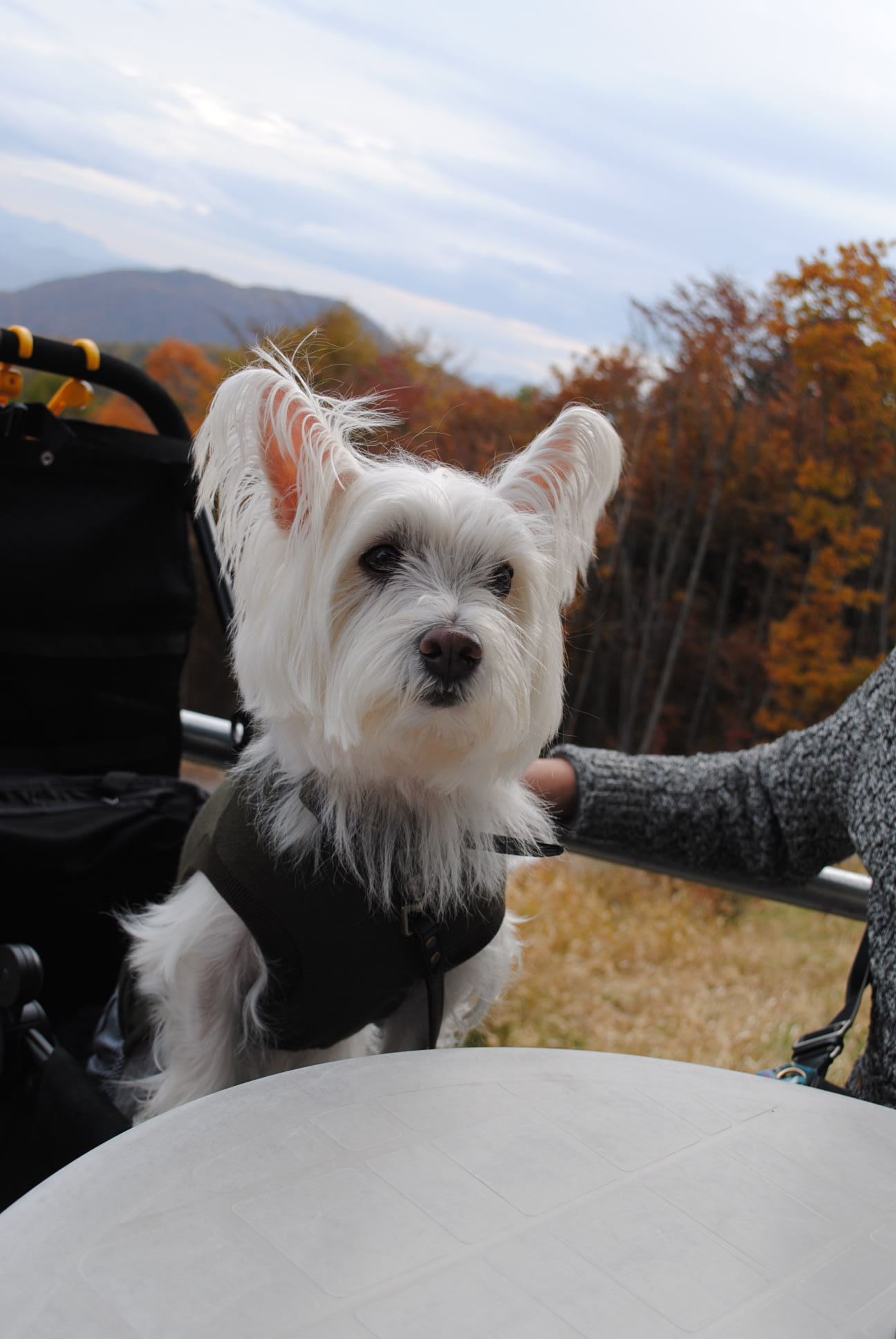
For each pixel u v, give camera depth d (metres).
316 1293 0.85
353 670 1.58
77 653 2.26
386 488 1.67
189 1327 0.80
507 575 1.72
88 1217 0.91
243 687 1.76
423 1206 0.97
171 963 1.78
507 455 2.20
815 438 9.20
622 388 10.18
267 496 1.70
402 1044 2.01
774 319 8.80
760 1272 0.94
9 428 2.12
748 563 10.43
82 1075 1.62
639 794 2.05
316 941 1.69
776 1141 1.16
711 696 10.59
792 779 1.96
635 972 4.01
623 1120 1.17
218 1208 0.94
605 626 10.68
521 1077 1.24
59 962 2.30
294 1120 1.10
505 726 1.62
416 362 9.63
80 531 2.21
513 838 1.81
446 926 1.77
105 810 2.24
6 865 2.12
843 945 4.44
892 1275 0.96
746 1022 3.53
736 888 2.12
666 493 10.43
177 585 2.35
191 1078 1.79
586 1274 0.91
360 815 1.73
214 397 1.65
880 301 8.23
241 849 1.70
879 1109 1.25
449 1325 0.83
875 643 9.21
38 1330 0.78
